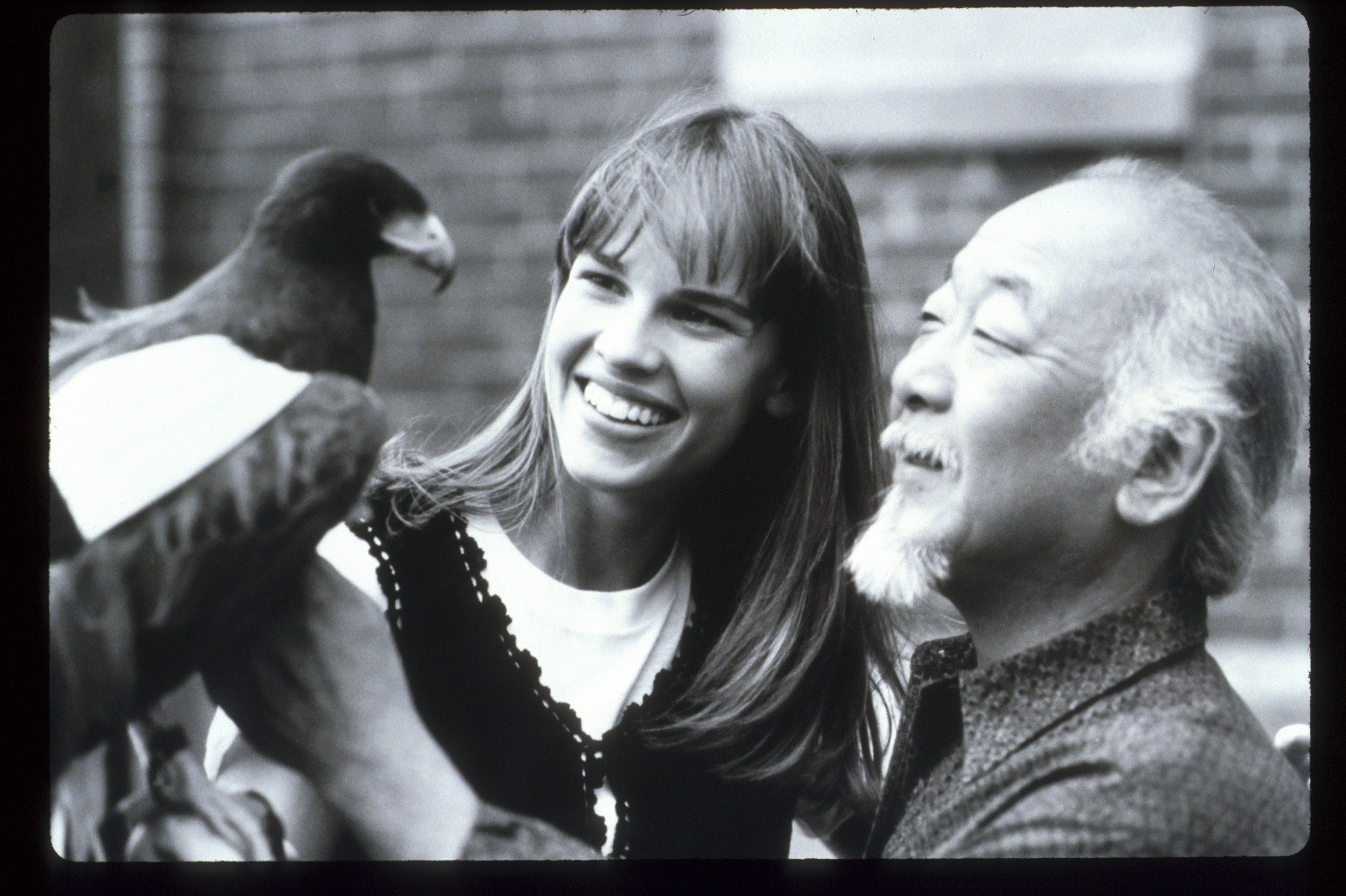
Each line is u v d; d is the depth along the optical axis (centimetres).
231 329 221
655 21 296
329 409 215
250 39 303
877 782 199
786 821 199
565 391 200
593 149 296
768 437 201
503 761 199
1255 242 188
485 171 299
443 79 301
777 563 201
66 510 208
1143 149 287
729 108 200
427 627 201
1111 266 183
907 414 192
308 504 208
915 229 288
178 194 302
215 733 205
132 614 207
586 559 202
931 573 191
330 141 303
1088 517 184
